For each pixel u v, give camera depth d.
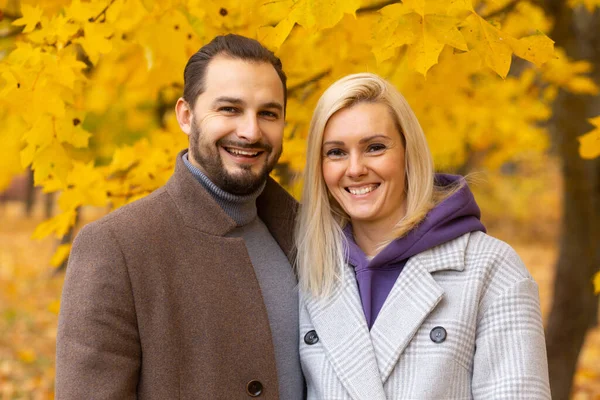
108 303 1.89
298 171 2.96
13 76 2.32
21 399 5.89
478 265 2.10
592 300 4.98
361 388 2.05
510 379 1.95
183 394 1.94
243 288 2.09
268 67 2.13
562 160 4.91
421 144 2.23
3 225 21.94
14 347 7.58
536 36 2.07
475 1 2.45
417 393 1.98
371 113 2.18
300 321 2.26
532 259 16.00
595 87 3.90
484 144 4.92
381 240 2.30
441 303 2.09
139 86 3.38
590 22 4.57
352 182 2.21
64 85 2.42
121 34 2.86
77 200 2.71
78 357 1.85
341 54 2.84
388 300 2.14
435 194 2.29
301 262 2.29
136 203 2.10
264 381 2.04
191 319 2.00
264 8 2.44
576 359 5.03
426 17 2.06
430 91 3.23
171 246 2.04
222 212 2.13
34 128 2.40
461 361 2.02
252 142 2.08
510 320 2.02
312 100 2.96
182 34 2.70
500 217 20.41
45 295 10.75
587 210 4.92
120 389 1.86
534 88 4.32
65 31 2.46
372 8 2.77
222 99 2.08
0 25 3.05
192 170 2.17
